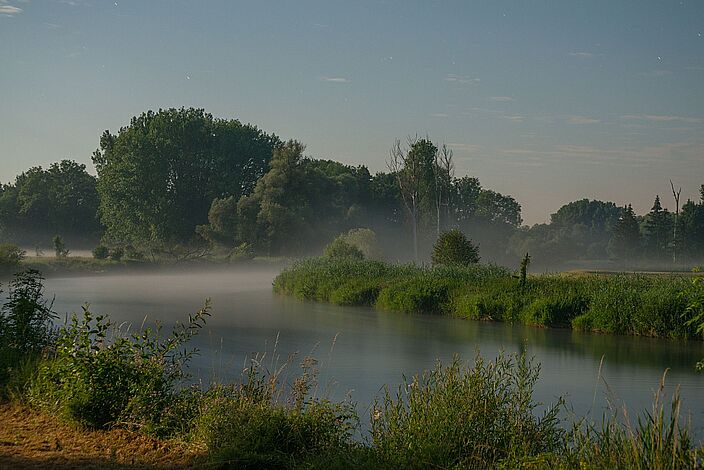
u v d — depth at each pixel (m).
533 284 31.45
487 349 21.72
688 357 20.75
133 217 82.62
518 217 116.31
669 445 6.00
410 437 7.47
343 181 92.19
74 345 10.17
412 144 78.75
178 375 10.31
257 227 73.75
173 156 86.12
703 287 8.53
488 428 7.87
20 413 9.62
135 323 26.89
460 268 36.75
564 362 19.72
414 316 30.97
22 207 100.38
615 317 25.86
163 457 7.83
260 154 96.69
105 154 94.50
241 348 20.81
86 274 60.16
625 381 16.94
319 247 74.62
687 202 96.56
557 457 6.86
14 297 13.59
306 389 9.44
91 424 9.05
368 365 18.17
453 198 84.62
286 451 7.91
